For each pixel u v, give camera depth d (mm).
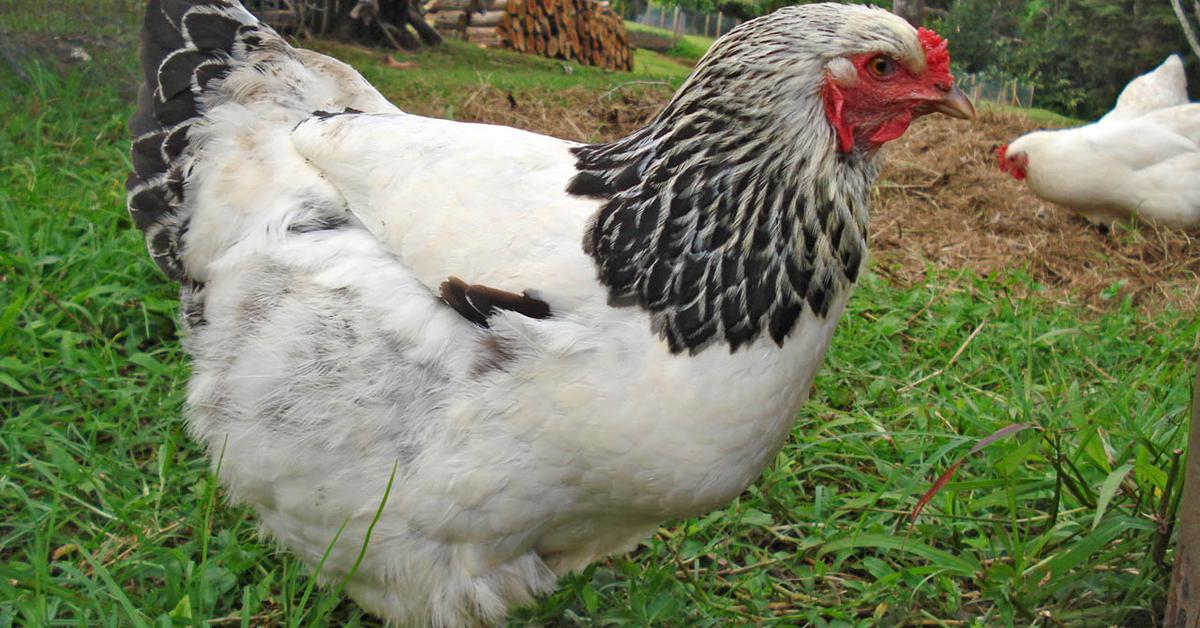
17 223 1273
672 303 837
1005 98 3801
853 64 844
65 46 1957
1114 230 1998
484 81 2607
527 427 849
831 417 1198
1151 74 2156
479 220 869
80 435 1082
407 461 876
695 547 1062
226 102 993
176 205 996
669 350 835
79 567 1000
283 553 1018
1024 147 2076
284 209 923
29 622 914
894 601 1007
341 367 877
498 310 846
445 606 916
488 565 908
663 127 863
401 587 923
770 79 838
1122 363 1305
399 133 917
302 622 988
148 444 1127
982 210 2008
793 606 1021
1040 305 1517
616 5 5090
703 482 865
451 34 3580
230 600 989
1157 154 1907
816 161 846
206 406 934
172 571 976
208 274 974
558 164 895
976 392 1219
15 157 1609
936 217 1970
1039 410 1185
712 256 839
